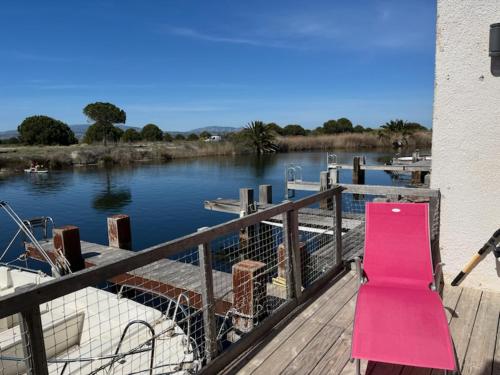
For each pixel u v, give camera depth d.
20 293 1.39
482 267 3.27
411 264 2.79
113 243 8.08
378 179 22.30
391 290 2.52
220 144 42.22
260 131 41.59
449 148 3.31
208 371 2.26
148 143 46.12
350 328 2.80
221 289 5.09
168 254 1.96
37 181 24.03
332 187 3.82
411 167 15.85
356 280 3.69
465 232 3.33
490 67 3.03
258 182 21.70
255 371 2.33
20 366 3.71
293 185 13.53
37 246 6.09
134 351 2.57
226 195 18.19
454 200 3.35
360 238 5.62
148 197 18.14
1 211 15.51
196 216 14.29
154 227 12.91
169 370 3.26
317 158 34.34
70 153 34.12
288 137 45.03
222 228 2.33
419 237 2.86
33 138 46.06
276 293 4.50
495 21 2.94
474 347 2.48
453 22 3.11
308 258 4.36
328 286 3.56
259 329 2.67
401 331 2.12
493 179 3.16
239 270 4.14
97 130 48.31
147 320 4.07
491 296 3.18
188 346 3.06
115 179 24.53
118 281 5.77
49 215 14.75
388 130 42.12
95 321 4.25
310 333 2.74
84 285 1.59
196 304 5.07
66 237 6.96
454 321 2.81
